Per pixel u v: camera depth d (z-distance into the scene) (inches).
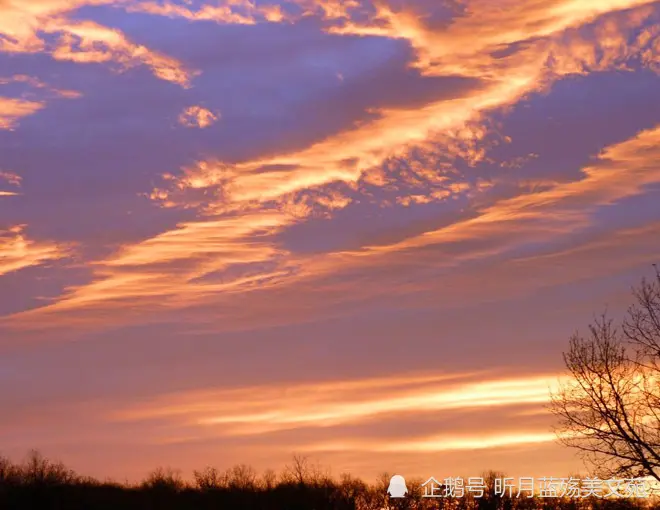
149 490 2438.5
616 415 1397.6
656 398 1401.3
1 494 2223.2
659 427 1391.5
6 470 2309.3
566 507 1560.0
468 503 2348.7
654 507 1392.7
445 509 2413.9
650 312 1440.7
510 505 2178.9
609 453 1395.2
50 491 2260.1
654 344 1425.9
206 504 2449.6
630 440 1380.4
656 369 1418.6
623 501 1412.4
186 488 2519.7
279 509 2524.6
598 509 1449.3
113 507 2300.7
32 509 2199.8
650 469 1363.2
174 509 2389.3
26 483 2281.0
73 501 2266.2
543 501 1723.7
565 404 1444.4
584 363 1438.2
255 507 2490.2
